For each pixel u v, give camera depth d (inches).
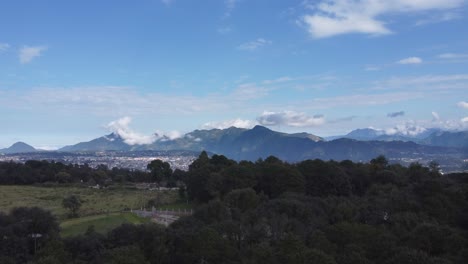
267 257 3228.3
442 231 3661.4
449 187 5516.7
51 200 6865.2
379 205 4783.5
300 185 6053.2
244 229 3946.9
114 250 3257.9
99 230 4527.6
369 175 6855.3
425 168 7278.5
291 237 3353.8
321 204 5022.1
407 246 3422.7
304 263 3029.0
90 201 6830.7
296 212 4480.8
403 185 6427.2
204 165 7480.3
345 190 6215.6
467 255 3292.3
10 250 3629.4
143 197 7372.1
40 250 3499.0
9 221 4106.8
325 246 3454.7
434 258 3097.9
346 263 3149.6
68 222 4985.2
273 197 6146.7
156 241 3654.0
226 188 6225.4
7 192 7760.8
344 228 3727.9
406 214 4296.3
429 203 4778.5
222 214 4463.6
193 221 4222.4
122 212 5802.2
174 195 7672.2
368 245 3501.5
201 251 3405.5
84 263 3277.6
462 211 4793.3
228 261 3366.1
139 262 3186.5
